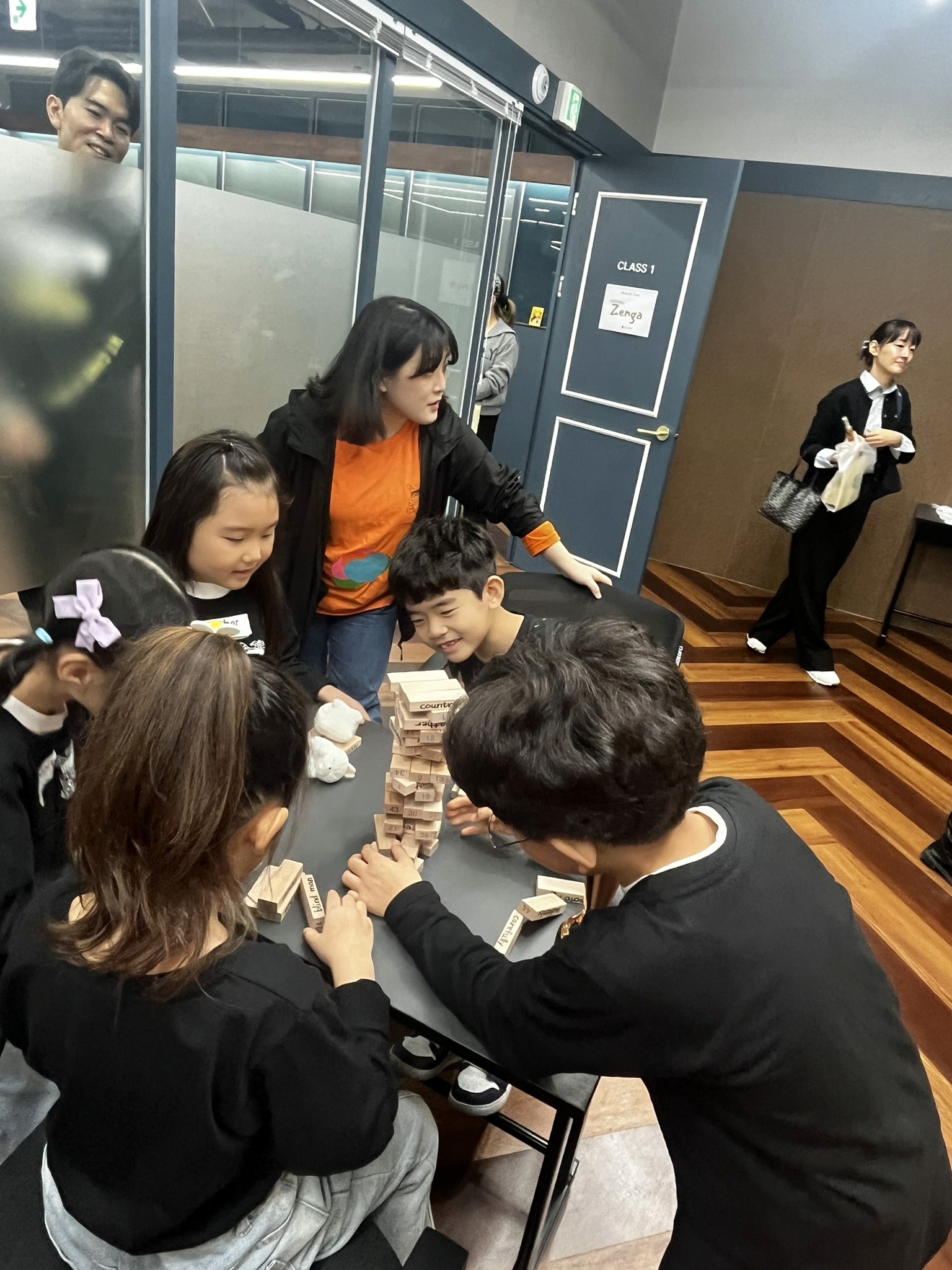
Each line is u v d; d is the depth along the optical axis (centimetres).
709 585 461
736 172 327
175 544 128
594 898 100
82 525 171
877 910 222
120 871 63
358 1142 72
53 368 155
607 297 373
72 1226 75
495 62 251
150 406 180
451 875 107
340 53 199
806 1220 76
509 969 85
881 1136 75
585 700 69
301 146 202
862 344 392
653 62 377
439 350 167
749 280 419
